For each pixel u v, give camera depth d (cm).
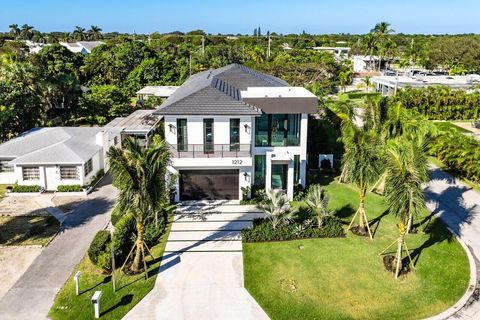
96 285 2128
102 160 3862
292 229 2616
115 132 4166
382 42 11538
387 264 2316
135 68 8544
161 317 1894
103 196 3334
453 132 4381
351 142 2594
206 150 3097
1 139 4509
